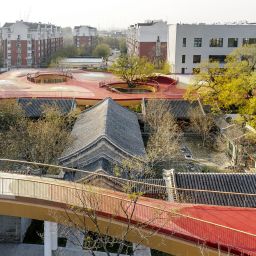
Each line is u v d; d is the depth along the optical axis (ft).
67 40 572.51
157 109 150.82
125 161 99.35
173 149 124.36
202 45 260.42
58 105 160.25
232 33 259.80
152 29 324.19
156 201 72.54
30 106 159.43
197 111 154.61
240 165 124.47
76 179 96.37
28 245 81.97
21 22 367.45
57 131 112.37
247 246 59.52
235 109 164.96
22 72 255.91
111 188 89.97
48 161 103.14
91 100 182.91
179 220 64.08
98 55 416.87
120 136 117.50
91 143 104.99
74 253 77.92
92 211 63.05
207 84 168.55
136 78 226.38
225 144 137.08
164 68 259.80
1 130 120.26
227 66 176.65
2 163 100.12
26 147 104.22
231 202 91.04
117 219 63.82
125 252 78.74
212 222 64.34
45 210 66.85
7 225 81.87
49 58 392.88
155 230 62.80
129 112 154.81
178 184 94.73
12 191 67.56
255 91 154.51
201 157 135.74
